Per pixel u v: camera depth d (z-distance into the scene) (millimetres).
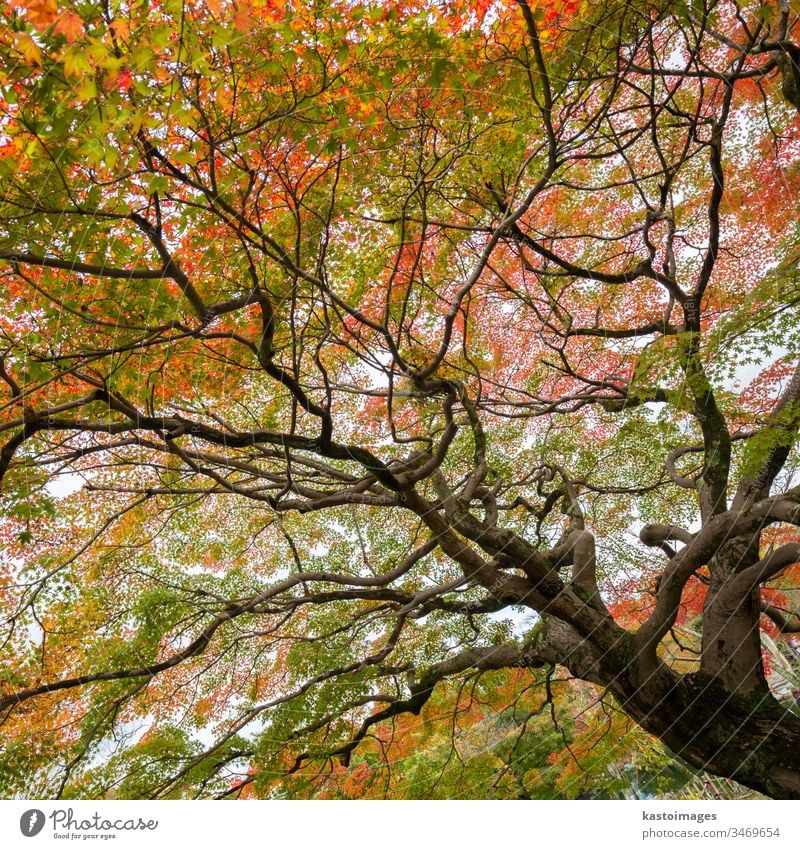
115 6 4250
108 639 8156
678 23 7160
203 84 5582
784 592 11945
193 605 8602
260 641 10055
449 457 10516
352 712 10008
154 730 8852
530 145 8375
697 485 9500
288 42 5230
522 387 11117
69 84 4160
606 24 7078
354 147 6059
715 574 8852
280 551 11242
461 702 11383
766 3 7309
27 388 6473
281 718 8680
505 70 6793
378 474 7398
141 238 6836
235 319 7520
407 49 6164
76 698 8578
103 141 4340
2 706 7402
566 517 10758
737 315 6180
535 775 10516
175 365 7676
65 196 5383
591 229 11047
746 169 10297
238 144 5930
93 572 8922
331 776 9156
